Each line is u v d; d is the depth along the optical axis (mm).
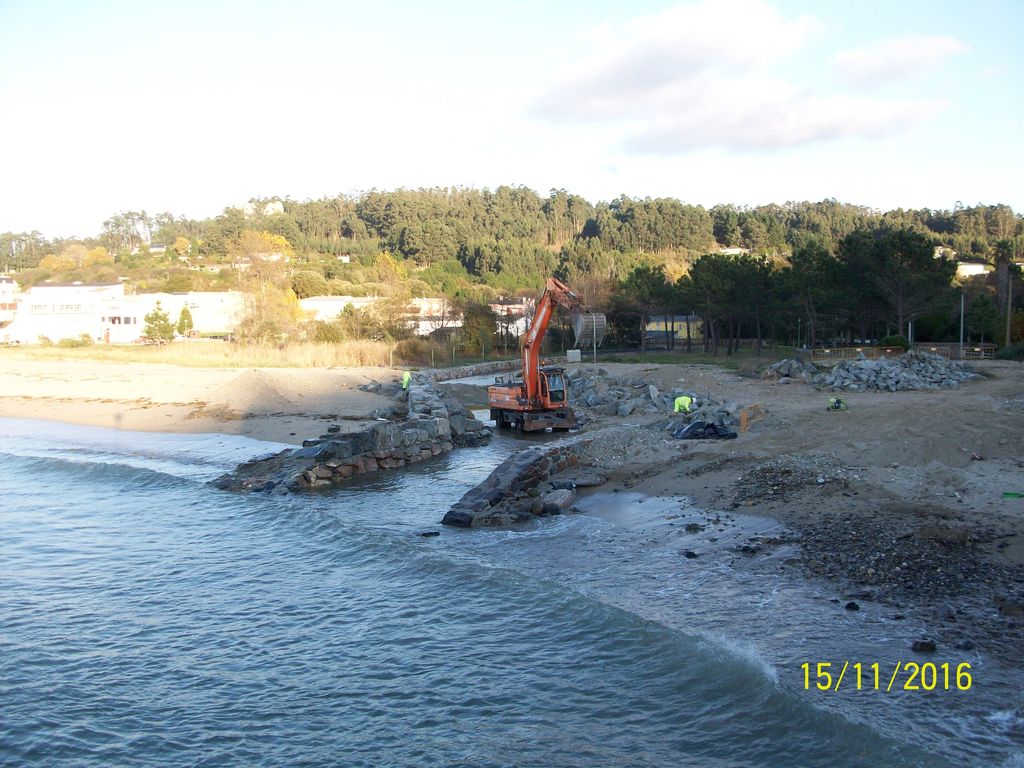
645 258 153625
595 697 9469
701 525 16031
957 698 8703
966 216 169000
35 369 54688
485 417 37031
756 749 8094
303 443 27250
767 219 189500
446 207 190000
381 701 9719
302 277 104125
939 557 12719
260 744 8906
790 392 35344
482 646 11094
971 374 37062
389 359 61281
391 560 15078
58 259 152250
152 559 15938
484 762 8250
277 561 15594
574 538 16109
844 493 16766
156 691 10266
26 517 19516
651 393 35031
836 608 11359
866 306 62000
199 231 197000
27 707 9898
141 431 32781
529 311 77500
